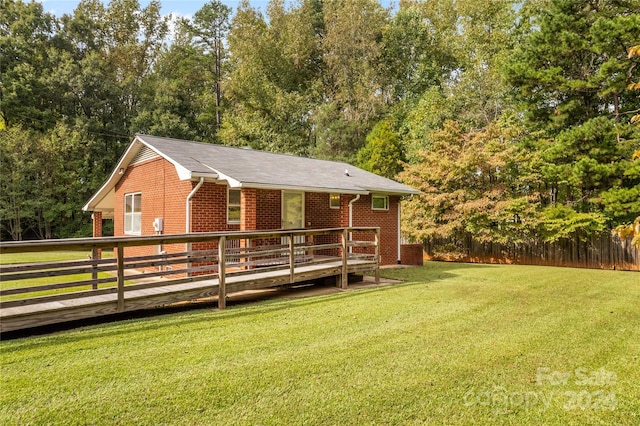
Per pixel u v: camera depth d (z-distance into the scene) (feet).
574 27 50.37
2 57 85.05
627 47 45.68
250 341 16.35
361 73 96.22
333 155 88.12
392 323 19.33
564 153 50.03
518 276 37.24
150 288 22.31
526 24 72.02
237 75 100.99
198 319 19.98
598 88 50.24
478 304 23.85
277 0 105.40
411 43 98.58
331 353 14.97
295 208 40.01
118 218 46.24
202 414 10.40
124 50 104.27
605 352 15.42
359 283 32.53
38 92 86.58
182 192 33.81
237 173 30.83
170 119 95.40
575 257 49.19
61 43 93.04
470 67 81.66
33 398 11.14
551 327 18.83
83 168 85.61
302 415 10.39
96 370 13.12
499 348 15.69
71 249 17.81
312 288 29.91
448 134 59.16
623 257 45.78
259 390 11.80
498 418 10.41
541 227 50.57
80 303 18.54
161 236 20.62
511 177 54.90
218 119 110.32
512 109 66.54
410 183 58.80
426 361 14.23
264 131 93.25
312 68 109.70
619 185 47.52
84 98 90.38
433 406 10.98
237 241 35.14
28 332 17.62
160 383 12.18
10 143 76.54
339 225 43.98
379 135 84.07
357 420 10.19
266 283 25.32
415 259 47.78
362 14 97.50
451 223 54.19
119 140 94.07
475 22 88.79
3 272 16.14
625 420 10.41
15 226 80.02
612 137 47.57
